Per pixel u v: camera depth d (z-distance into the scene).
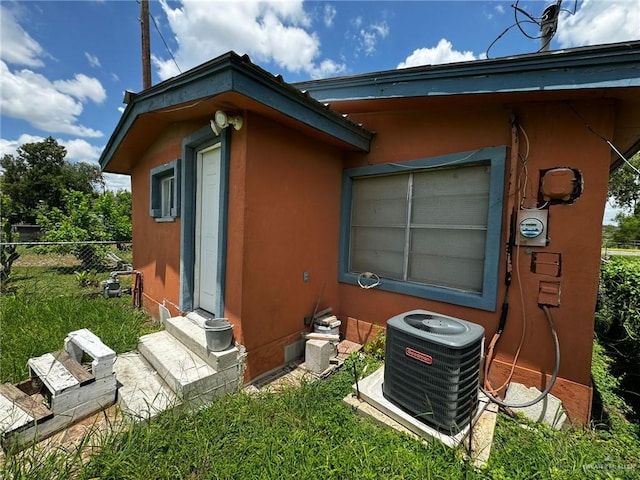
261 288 2.80
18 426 1.77
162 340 3.01
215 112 2.68
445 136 2.97
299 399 2.31
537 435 2.00
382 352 3.25
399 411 2.11
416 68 2.54
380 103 3.01
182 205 3.47
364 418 2.20
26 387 2.28
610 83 1.85
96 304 4.42
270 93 2.33
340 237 3.79
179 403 2.17
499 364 2.65
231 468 1.61
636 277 3.61
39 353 2.81
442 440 1.85
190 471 1.64
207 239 3.40
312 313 3.44
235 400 2.29
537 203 2.47
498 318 2.66
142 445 1.75
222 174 2.76
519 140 2.55
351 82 3.02
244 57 2.01
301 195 3.18
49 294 5.37
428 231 3.19
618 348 3.90
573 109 2.32
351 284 3.74
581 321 2.29
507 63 2.16
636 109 2.34
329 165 3.55
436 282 3.13
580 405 2.28
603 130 2.21
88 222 9.16
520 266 2.54
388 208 3.50
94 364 2.20
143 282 4.87
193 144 3.33
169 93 2.64
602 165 2.22
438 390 1.95
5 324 3.48
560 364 2.38
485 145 2.73
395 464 1.67
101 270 8.55
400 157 3.28
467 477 1.59
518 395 2.42
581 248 2.29
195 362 2.57
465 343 1.91
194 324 3.13
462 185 2.94
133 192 5.39
